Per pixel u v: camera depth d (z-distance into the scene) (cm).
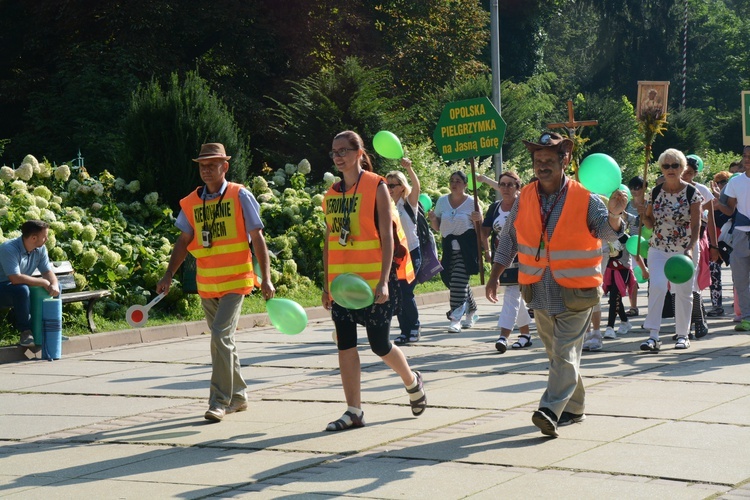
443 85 5128
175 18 4312
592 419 1009
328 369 1402
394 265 1003
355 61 3044
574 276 930
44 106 4119
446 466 844
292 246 2448
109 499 782
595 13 9481
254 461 886
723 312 1966
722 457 852
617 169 1020
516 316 1566
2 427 1062
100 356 1591
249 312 2044
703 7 11238
